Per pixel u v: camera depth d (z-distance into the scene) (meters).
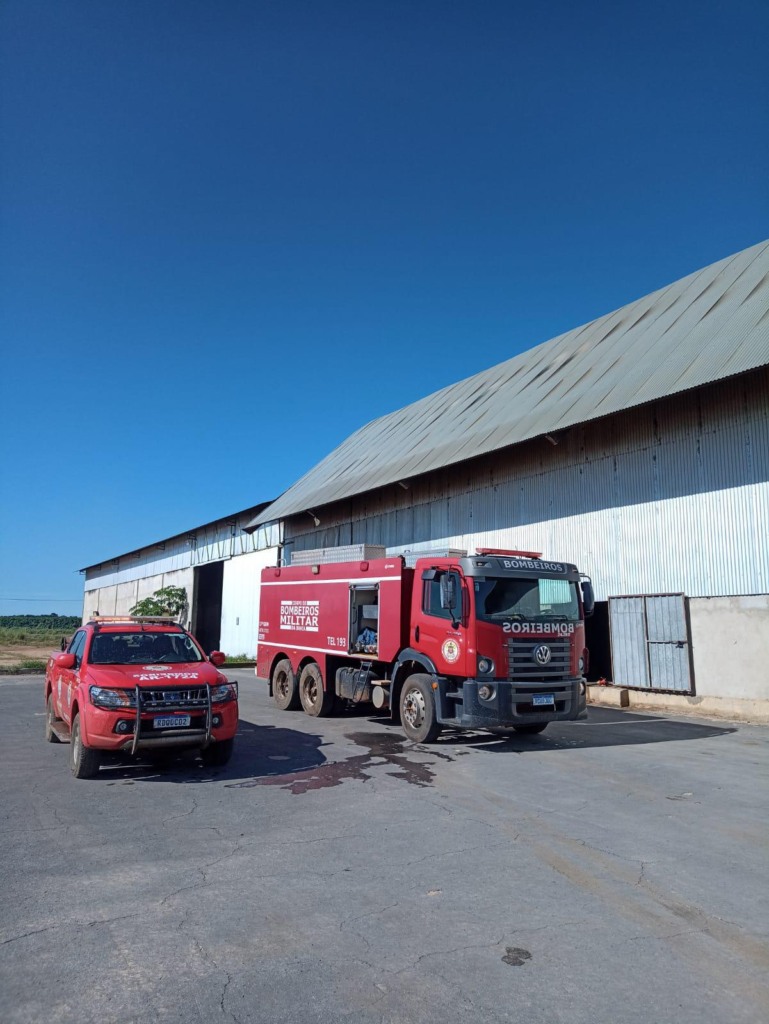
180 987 3.69
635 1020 3.44
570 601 11.27
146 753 9.65
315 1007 3.52
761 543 14.18
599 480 17.72
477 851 5.88
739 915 4.66
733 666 14.48
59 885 5.08
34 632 88.44
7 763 9.43
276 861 5.61
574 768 9.24
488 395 25.19
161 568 51.62
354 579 13.25
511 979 3.81
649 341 18.47
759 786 8.25
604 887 5.12
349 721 13.49
